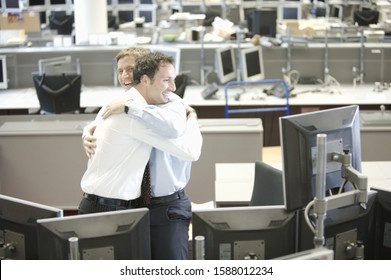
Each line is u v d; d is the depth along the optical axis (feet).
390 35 29.01
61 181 17.85
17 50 25.35
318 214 7.55
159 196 9.75
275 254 8.23
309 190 8.54
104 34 26.35
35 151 17.66
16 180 17.83
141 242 7.95
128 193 9.49
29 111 22.56
